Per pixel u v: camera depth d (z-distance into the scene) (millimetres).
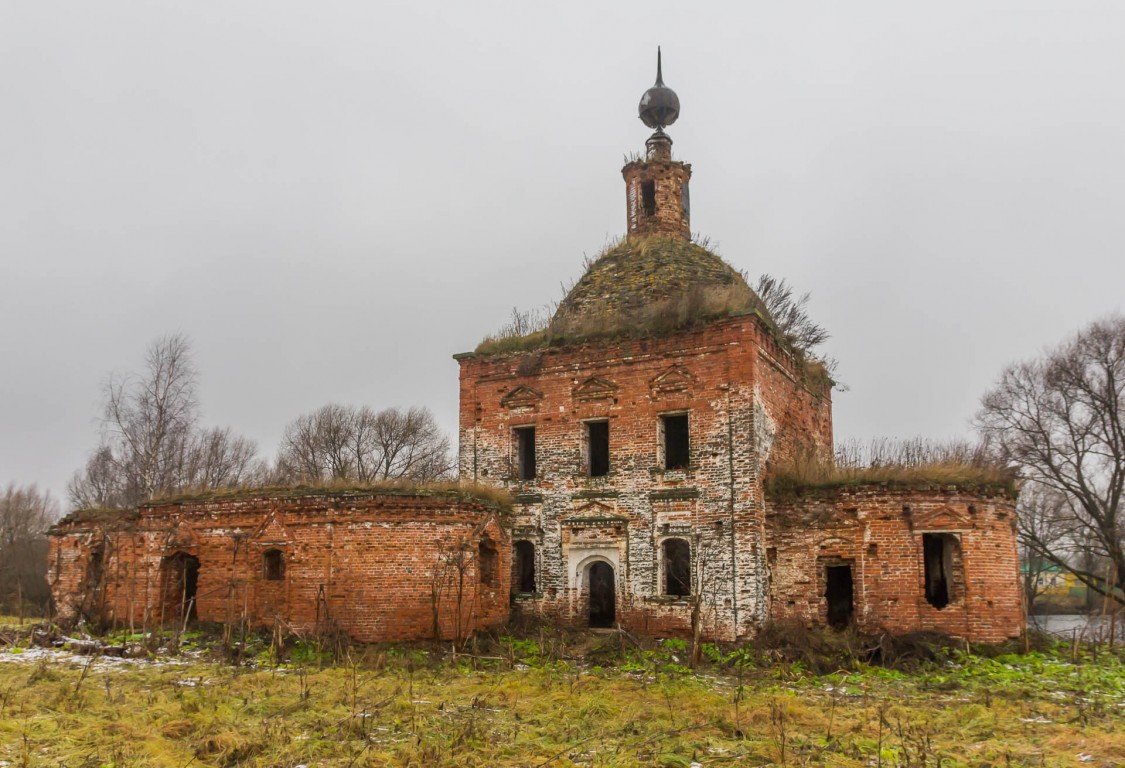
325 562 22094
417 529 22266
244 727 13242
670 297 26672
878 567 22375
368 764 11148
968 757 11914
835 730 13539
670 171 31844
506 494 25438
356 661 19625
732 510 23484
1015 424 40500
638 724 13773
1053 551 41000
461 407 28141
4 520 63312
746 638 22484
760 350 24922
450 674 18500
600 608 26672
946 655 20766
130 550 25672
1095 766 11492
